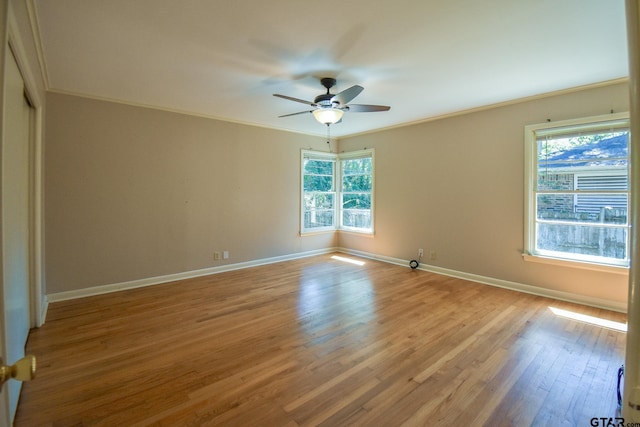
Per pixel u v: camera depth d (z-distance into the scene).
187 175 4.56
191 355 2.45
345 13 2.10
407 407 1.87
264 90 3.58
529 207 3.91
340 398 1.95
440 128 4.77
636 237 0.81
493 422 1.75
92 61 2.82
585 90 3.45
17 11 1.69
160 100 3.96
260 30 2.31
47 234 3.55
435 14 2.11
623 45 2.53
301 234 6.00
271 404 1.89
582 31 2.33
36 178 2.92
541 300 3.66
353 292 3.95
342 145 6.43
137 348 2.55
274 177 5.57
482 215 4.35
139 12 2.08
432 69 3.00
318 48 2.59
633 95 0.81
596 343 2.64
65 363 2.33
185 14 2.11
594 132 3.44
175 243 4.48
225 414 1.81
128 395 1.97
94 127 3.81
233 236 5.08
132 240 4.12
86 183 3.78
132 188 4.10
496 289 4.07
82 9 2.04
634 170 0.81
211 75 3.14
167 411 1.83
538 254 3.86
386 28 2.29
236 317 3.18
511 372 2.23
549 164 3.78
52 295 3.60
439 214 4.84
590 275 3.50
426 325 2.99
